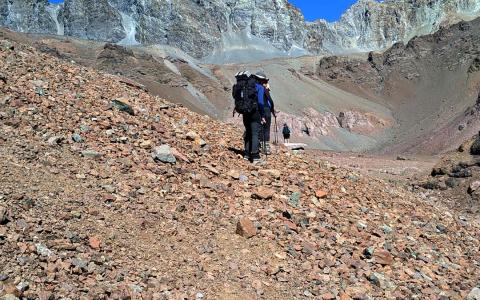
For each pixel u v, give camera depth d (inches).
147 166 364.5
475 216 827.4
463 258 387.2
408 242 375.6
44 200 273.3
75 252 238.1
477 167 1023.6
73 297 208.1
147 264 250.5
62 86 478.0
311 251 308.8
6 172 288.8
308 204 385.1
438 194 987.3
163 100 606.5
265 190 376.8
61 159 332.2
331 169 521.3
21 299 196.9
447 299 294.7
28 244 229.6
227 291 248.7
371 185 510.6
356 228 366.3
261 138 471.2
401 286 299.0
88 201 289.4
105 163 350.0
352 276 293.7
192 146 437.7
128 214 291.4
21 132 351.3
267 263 285.0
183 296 232.2
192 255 272.1
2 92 404.2
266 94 463.5
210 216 321.4
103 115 436.1
